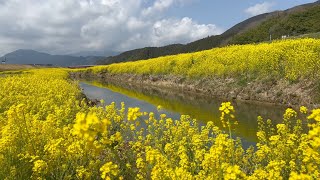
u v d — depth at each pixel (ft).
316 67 57.77
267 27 245.45
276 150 21.79
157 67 116.06
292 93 56.85
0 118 26.76
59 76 116.98
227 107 18.93
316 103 51.03
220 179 15.90
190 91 85.40
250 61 71.31
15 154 19.52
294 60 62.13
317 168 15.58
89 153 19.88
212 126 29.25
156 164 17.53
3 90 53.57
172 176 16.79
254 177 15.80
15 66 273.95
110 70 174.70
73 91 64.59
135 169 22.58
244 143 36.04
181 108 62.13
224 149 17.35
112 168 14.56
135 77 133.08
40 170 18.03
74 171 20.15
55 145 18.89
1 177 17.97
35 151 20.33
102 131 11.60
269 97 60.64
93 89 109.40
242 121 47.55
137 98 80.48
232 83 72.54
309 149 15.05
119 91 99.66
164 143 29.17
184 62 99.76
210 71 83.35
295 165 19.03
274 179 15.76
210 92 76.79
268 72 66.44
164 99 76.13
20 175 18.66
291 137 22.39
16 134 20.43
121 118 34.40
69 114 35.68
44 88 58.49
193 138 25.20
